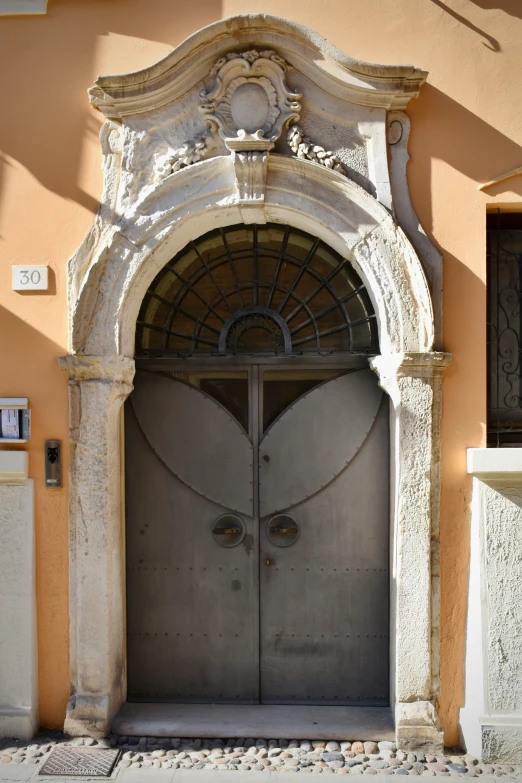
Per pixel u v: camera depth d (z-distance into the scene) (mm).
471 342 3949
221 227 4320
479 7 3949
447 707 3984
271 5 4000
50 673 4094
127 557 4438
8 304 4102
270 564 4391
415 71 3820
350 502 4371
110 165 4043
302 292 4367
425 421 3900
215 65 3922
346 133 3975
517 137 3955
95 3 4039
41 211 4090
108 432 4027
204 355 4391
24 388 4082
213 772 3695
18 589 4031
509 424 4203
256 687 4395
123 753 3871
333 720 4160
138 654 4438
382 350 4035
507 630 3846
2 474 4012
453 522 3961
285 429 4391
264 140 3828
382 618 4355
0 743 3947
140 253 3969
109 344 3988
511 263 4203
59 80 4062
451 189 3967
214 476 4414
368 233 3922
